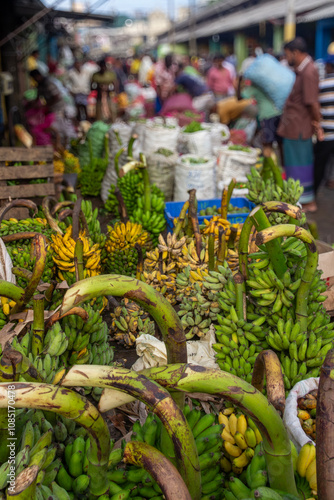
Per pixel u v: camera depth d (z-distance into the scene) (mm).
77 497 1436
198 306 2615
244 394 1179
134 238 3309
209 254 2744
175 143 5305
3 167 3680
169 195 4996
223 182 4746
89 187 5750
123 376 1134
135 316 2785
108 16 10258
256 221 2123
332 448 1199
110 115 12062
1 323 2188
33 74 8367
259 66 6273
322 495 1210
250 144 8438
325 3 14023
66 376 1125
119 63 17969
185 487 1116
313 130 5816
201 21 28719
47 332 1960
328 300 2799
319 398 1240
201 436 1626
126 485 1537
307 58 5543
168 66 11336
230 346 2250
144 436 1569
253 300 2322
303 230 1904
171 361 1387
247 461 1632
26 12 9461
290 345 2107
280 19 16359
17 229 2928
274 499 1270
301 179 5934
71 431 1722
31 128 8297
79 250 2488
